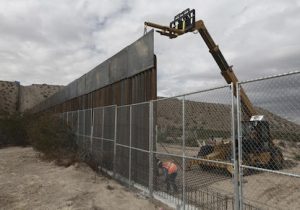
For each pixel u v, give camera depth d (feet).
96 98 51.57
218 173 27.43
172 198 24.64
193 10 42.96
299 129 15.25
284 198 24.14
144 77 31.71
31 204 25.93
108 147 40.81
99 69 49.57
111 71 42.88
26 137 85.76
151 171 27.02
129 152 33.12
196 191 24.23
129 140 33.86
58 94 100.07
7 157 55.77
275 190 25.46
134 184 31.42
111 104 42.60
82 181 34.55
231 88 16.72
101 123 44.42
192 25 42.73
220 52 48.24
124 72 37.45
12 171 41.16
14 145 85.61
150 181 27.07
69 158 48.62
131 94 35.29
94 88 52.19
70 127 61.93
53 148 56.59
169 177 25.53
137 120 31.99
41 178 36.09
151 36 29.96
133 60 34.53
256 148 27.99
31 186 31.96
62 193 29.30
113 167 37.60
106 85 45.03
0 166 45.14
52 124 60.54
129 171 31.76
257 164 26.78
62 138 59.26
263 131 27.37
